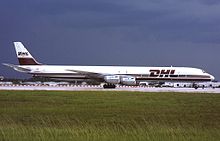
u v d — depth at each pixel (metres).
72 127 25.09
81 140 20.72
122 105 44.38
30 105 43.03
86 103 46.81
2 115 32.72
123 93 70.25
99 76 100.69
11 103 45.28
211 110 39.59
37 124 27.64
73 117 32.38
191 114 35.88
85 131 22.97
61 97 56.78
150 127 24.84
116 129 24.14
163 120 30.77
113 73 100.38
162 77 100.81
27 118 31.34
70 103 46.56
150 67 101.56
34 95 60.59
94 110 38.28
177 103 48.03
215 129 25.48
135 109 39.78
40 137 21.00
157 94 68.31
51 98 54.28
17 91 73.25
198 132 23.50
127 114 35.16
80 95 62.47
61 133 22.38
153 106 43.53
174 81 101.75
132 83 97.06
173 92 77.88
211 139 21.44
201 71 102.50
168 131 23.20
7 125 25.28
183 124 28.50
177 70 101.06
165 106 43.66
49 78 104.50
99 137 21.42
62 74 102.94
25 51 106.62
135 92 74.94
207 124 29.16
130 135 22.08
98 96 60.38
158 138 21.47
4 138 20.44
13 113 34.75
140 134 22.34
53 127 25.06
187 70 101.69
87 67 102.31
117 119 31.38
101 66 102.38
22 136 21.25
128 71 100.56
